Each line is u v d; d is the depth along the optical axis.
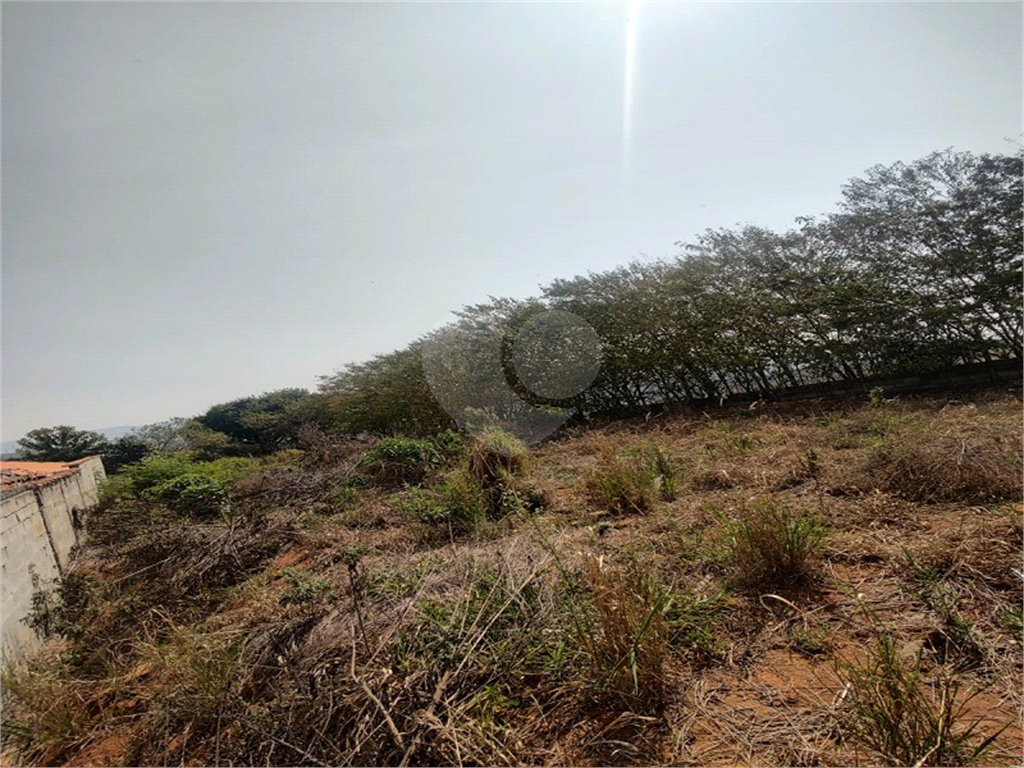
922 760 1.32
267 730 2.00
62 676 2.96
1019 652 1.84
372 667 2.14
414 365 13.12
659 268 11.13
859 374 8.77
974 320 7.47
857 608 2.28
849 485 3.74
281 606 3.27
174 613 3.72
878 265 8.22
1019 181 6.90
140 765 2.15
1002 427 4.28
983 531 2.60
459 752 1.75
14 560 3.88
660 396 12.13
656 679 1.91
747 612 2.40
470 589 2.64
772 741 1.65
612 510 4.26
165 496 7.40
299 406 18.59
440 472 6.34
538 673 2.12
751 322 9.48
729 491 4.20
